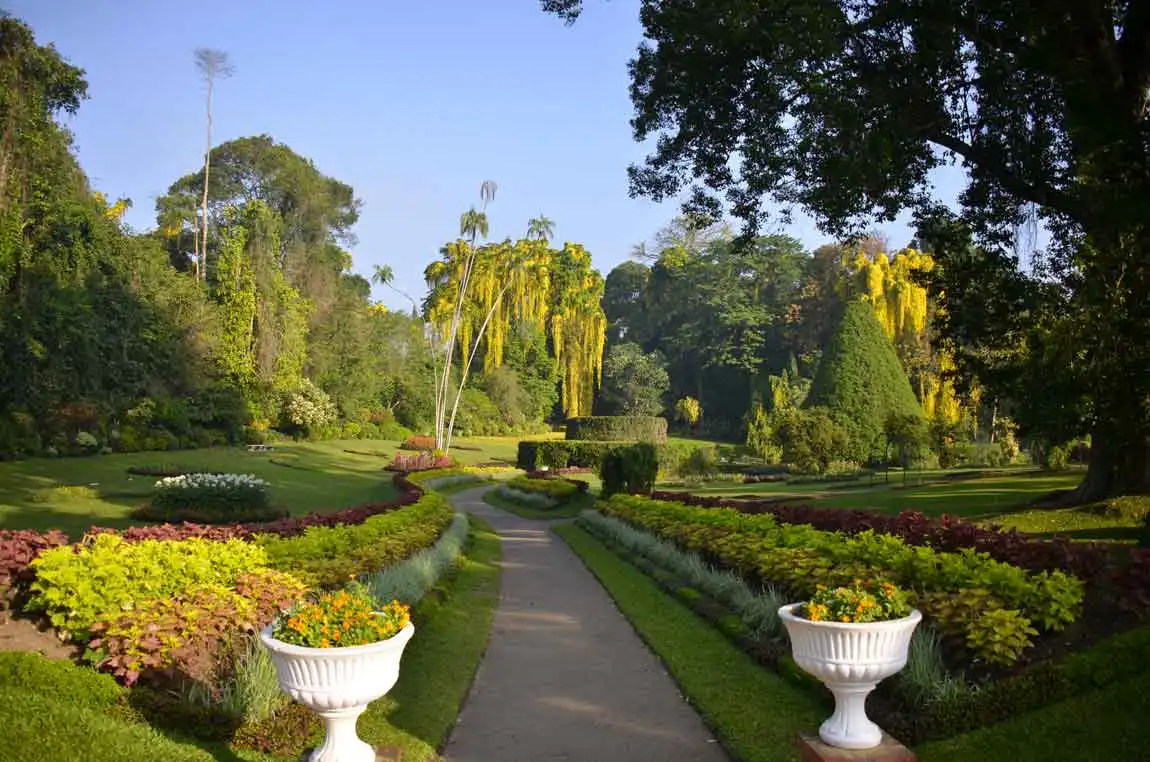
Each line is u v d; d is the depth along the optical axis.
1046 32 10.09
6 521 16.05
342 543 9.52
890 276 48.28
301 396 45.03
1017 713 4.88
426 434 57.25
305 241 59.19
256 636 5.89
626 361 72.25
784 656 6.64
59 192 29.95
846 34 10.61
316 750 4.12
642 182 14.38
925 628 5.79
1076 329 11.66
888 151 10.70
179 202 54.12
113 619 5.52
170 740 4.84
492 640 8.42
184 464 29.14
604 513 19.75
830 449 32.25
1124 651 5.09
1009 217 13.94
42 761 4.24
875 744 4.16
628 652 7.86
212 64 49.00
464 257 51.62
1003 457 35.75
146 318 34.62
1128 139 9.52
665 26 12.02
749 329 69.62
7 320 26.39
